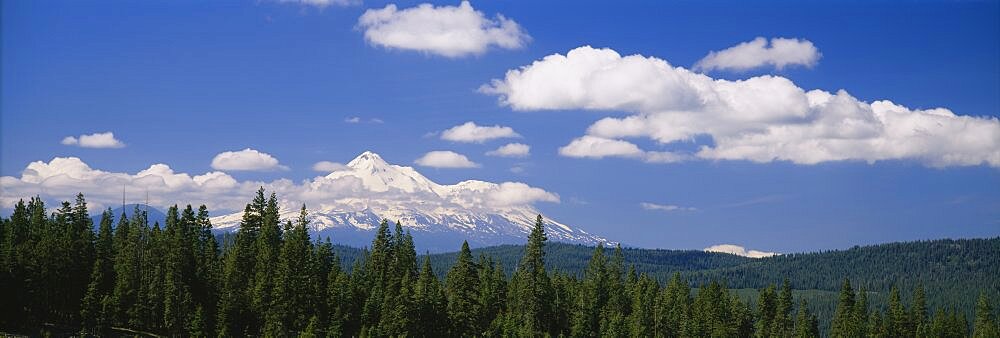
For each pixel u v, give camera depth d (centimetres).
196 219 18550
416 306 16312
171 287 15900
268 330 15850
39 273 15812
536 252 18938
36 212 18450
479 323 17512
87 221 19025
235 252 17275
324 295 17100
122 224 19300
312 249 19112
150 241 17375
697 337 19312
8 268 15550
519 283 19038
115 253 17838
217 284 16888
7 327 15350
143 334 15875
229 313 15875
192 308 16062
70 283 16250
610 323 18462
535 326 18175
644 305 19550
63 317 16388
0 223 17775
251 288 16588
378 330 15950
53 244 16225
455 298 17375
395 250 19088
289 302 16112
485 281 18788
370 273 18750
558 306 18950
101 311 15775
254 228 19162
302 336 15388
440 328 16638
